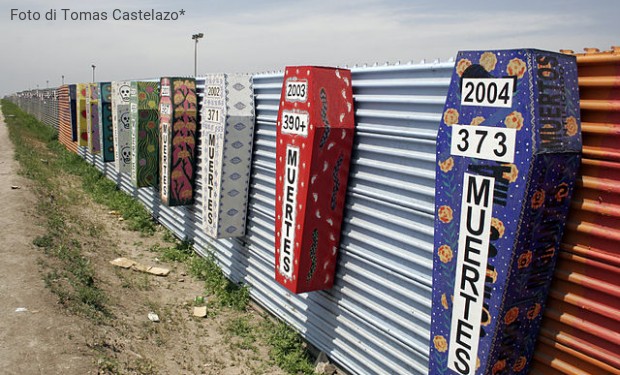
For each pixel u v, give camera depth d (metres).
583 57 3.17
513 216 3.09
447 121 3.47
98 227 10.59
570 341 3.35
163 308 7.06
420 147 4.29
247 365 5.79
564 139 3.07
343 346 5.44
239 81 6.78
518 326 3.38
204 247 8.84
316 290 5.36
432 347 3.81
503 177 3.13
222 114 6.67
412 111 4.32
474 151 3.29
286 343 6.10
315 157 4.85
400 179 4.53
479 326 3.40
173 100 8.41
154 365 5.43
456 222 3.47
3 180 12.69
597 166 3.12
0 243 7.64
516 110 3.03
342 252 5.31
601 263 3.14
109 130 13.44
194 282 8.20
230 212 7.03
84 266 7.55
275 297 6.71
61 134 23.69
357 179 5.05
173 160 8.62
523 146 3.00
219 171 6.80
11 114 51.47
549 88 3.02
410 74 4.30
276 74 6.23
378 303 4.92
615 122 3.03
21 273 6.55
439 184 3.58
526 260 3.20
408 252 4.51
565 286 3.38
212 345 6.21
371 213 4.86
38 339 5.10
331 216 5.15
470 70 3.30
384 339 4.91
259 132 6.78
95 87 14.95
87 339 5.37
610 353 3.17
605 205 3.10
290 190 5.17
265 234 6.75
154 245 9.77
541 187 3.05
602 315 3.17
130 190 13.37
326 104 4.83
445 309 3.64
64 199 12.55
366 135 4.85
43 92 36.88
